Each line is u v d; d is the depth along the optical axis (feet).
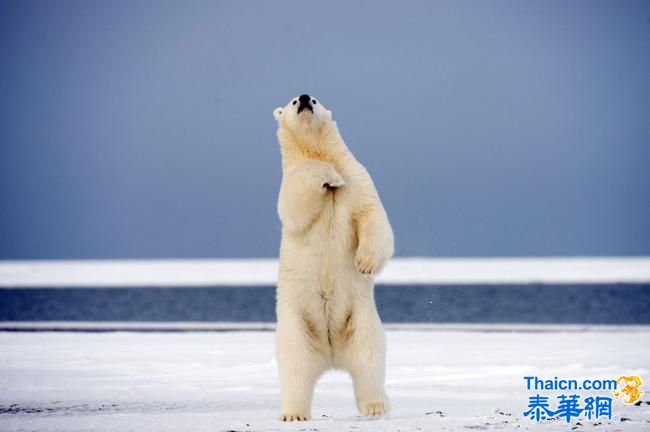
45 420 66.44
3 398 81.66
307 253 67.10
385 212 68.64
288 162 74.43
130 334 167.53
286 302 67.31
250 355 125.80
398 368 104.99
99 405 76.79
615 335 157.79
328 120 73.10
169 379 97.76
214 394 84.84
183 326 204.74
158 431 59.82
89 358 120.78
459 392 84.58
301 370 65.82
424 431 57.67
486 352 126.72
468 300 390.63
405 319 272.51
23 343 146.82
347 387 90.89
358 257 66.49
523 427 59.11
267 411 71.92
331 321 67.72
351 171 69.92
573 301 380.37
